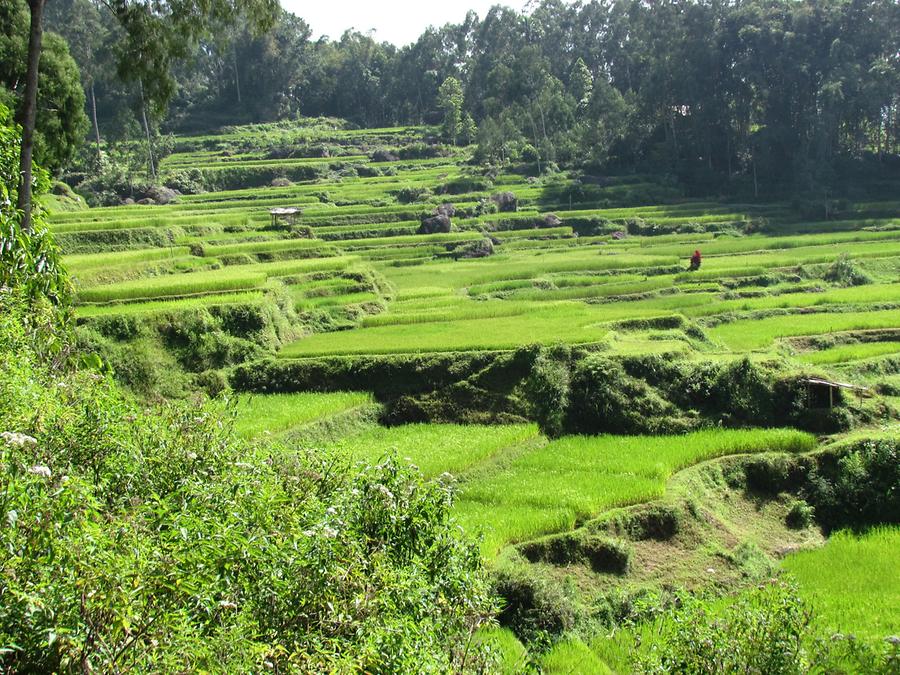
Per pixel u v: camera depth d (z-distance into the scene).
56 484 6.89
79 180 78.44
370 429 25.89
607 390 25.80
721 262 51.72
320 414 25.47
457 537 10.51
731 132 82.50
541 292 44.41
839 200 71.12
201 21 19.55
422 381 27.78
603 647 14.91
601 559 17.77
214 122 116.50
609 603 16.56
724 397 25.80
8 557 5.68
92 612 5.77
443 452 22.86
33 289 13.31
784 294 44.59
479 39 121.00
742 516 21.33
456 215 73.00
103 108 95.50
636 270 50.59
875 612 15.65
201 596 6.35
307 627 7.30
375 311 38.16
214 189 88.06
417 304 40.38
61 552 5.91
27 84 15.46
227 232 53.38
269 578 7.18
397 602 8.31
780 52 76.94
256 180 90.06
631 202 78.38
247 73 120.62
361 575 7.68
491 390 27.08
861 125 81.56
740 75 78.81
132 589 5.94
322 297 39.28
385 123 125.88
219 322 29.70
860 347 33.28
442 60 125.38
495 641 12.40
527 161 93.75
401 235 66.56
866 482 21.78
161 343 28.39
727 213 71.19
